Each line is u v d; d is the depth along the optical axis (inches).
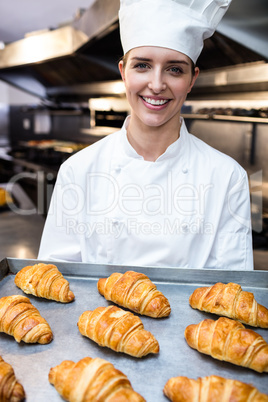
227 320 38.3
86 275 50.1
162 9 45.1
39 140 278.2
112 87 162.1
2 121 291.9
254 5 65.9
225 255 57.6
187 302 45.1
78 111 200.8
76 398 30.1
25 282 45.7
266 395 30.3
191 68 50.5
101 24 104.6
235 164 58.7
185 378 32.1
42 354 36.5
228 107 116.6
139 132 54.6
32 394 31.9
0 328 38.9
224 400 29.4
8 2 192.1
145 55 46.2
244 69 91.6
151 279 49.1
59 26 167.6
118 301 43.1
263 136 107.7
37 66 209.9
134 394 30.5
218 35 82.1
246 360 34.5
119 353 36.9
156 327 40.8
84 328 38.6
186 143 57.6
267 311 40.8
